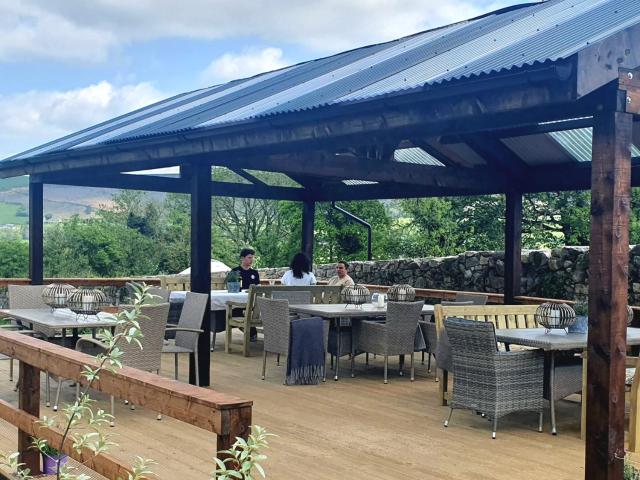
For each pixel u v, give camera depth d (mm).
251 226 22547
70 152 8078
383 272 14023
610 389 3629
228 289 10156
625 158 3635
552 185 9180
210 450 4863
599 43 3461
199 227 7242
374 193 11367
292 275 9953
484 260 12312
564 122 7395
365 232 17312
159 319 5867
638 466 4418
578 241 15781
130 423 5543
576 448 5066
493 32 5984
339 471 4480
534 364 5441
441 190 10281
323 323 7414
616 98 3580
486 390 5363
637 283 10602
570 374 5559
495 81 3719
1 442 4879
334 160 8047
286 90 6996
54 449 3621
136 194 24312
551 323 5766
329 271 15250
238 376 7668
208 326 7094
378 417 5891
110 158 7719
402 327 7410
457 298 8406
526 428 5633
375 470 4512
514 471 4520
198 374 6598
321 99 5152
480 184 9133
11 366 7113
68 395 6457
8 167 9711
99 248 21797
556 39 4145
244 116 5734
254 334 10281
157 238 23734
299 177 12164
